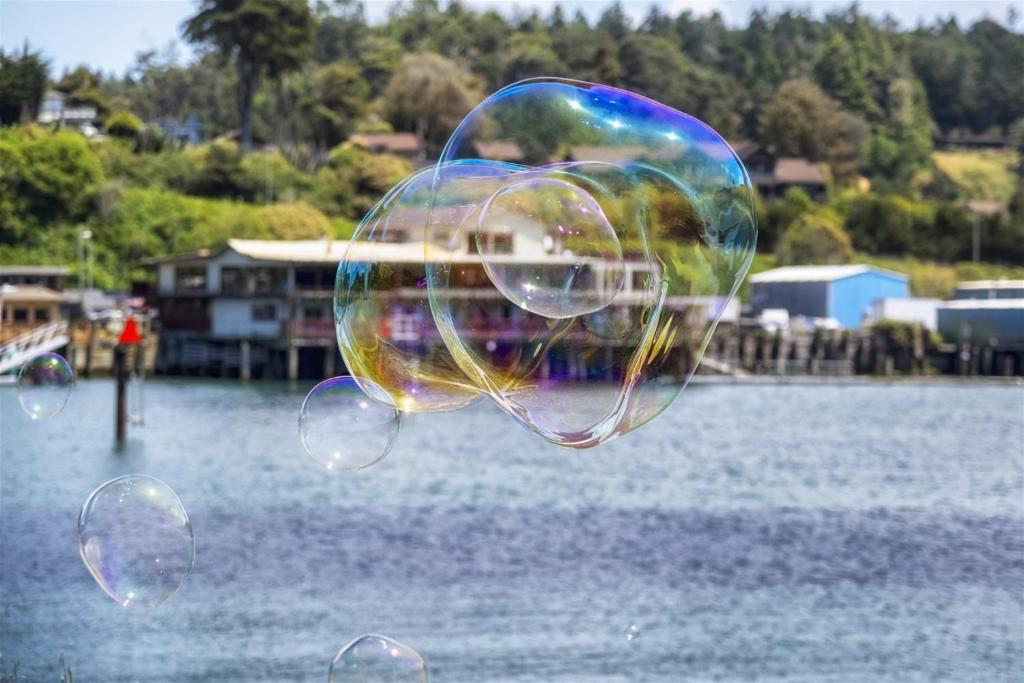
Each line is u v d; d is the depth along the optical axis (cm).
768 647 1792
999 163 15550
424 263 1007
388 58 13612
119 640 1759
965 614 1989
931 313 7838
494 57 13575
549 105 984
